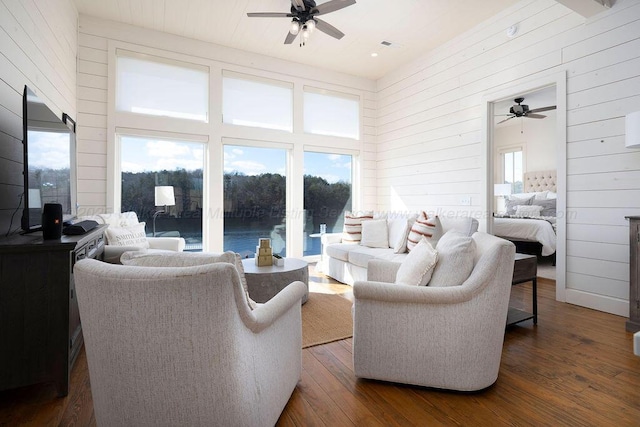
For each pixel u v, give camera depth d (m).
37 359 1.69
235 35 4.47
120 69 4.19
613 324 2.73
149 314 1.05
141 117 4.26
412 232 3.59
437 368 1.73
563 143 3.30
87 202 3.99
